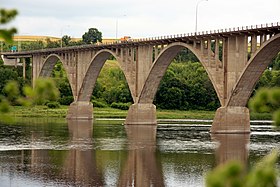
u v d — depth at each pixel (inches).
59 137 2442.2
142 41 3031.5
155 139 2364.7
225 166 175.6
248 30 2263.8
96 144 2153.1
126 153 1875.0
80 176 1406.3
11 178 1362.0
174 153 1870.1
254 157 1753.2
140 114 3225.9
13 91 225.8
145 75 3095.5
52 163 1625.2
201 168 1541.6
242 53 2353.6
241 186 175.3
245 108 2532.0
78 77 3836.1
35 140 2288.4
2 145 2079.2
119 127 3080.7
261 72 2345.0
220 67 2508.6
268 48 2214.6
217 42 2504.9
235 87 2399.1
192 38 2635.3
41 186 1266.0
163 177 1402.6
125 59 3272.6
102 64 3703.3
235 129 2536.9
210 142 2218.3
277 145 2092.8
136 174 1445.6
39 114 4156.0
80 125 3230.8
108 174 1445.6
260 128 3014.3
